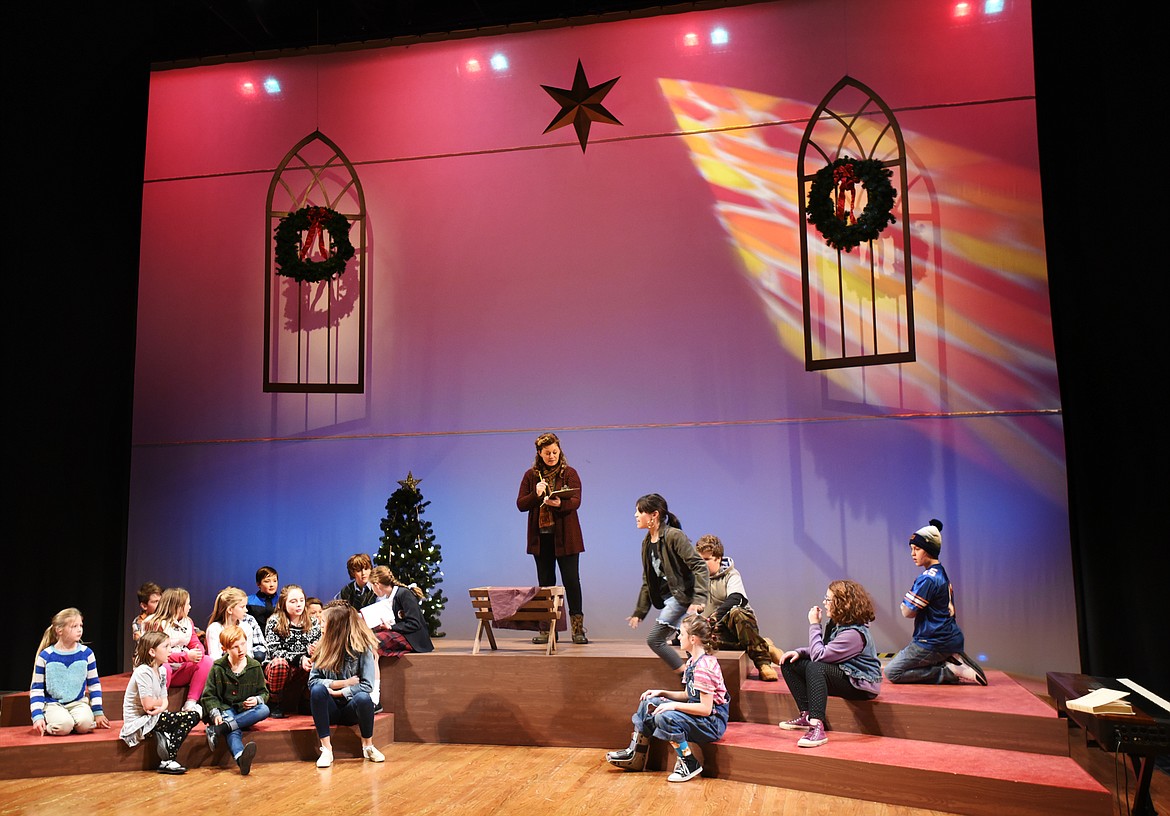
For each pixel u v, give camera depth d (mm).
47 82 9172
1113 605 7301
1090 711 5039
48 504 9242
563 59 9086
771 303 8453
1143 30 7379
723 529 8328
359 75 9469
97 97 9531
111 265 9578
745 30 8727
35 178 9172
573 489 7547
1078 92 7691
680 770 5691
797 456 8273
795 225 8461
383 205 9289
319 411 9234
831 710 6059
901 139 7797
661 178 8781
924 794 4980
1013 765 5047
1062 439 7742
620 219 8828
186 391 9477
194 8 9414
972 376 7973
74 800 5426
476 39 9273
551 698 6734
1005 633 7695
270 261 8758
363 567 7340
